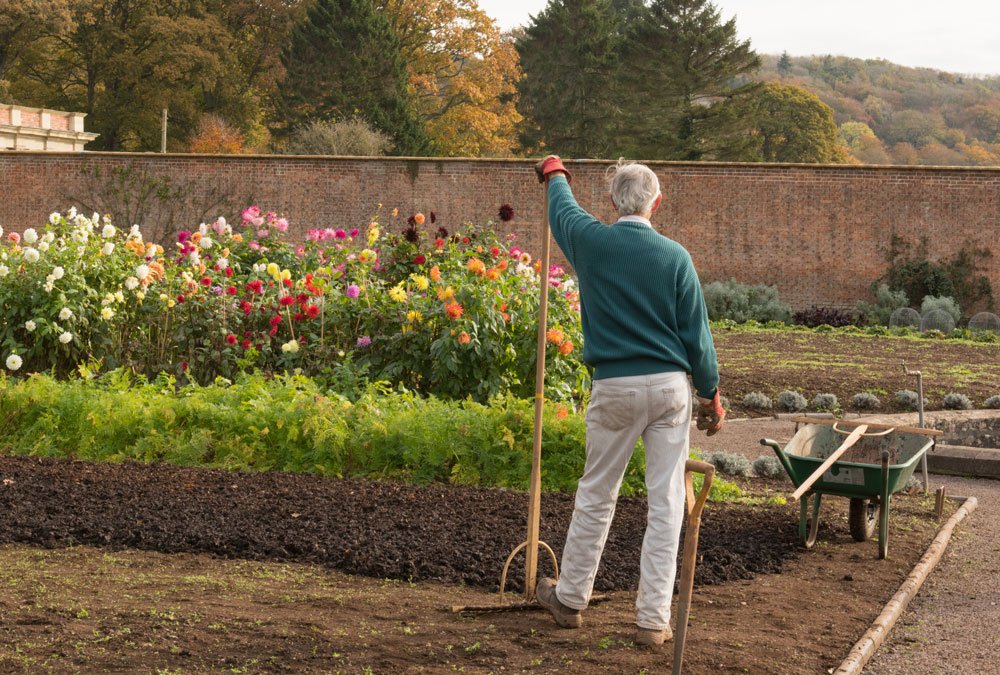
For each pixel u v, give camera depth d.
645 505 6.38
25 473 6.30
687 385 3.76
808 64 108.94
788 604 4.64
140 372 9.01
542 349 4.20
